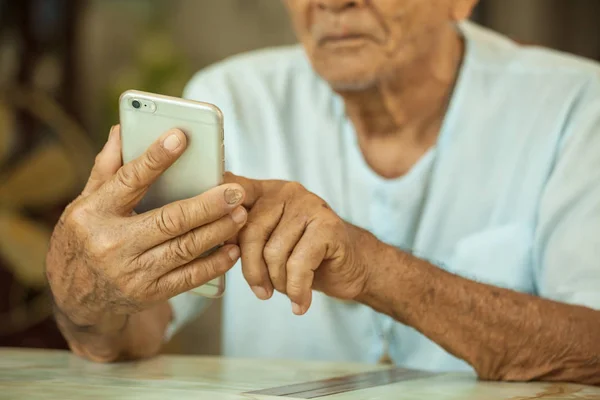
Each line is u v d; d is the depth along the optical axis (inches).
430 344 76.8
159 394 46.6
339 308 78.9
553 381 56.7
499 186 76.6
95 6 161.8
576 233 68.6
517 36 167.6
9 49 143.3
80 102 154.3
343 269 52.9
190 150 48.9
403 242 79.0
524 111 76.7
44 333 125.8
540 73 77.7
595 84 75.7
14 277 122.2
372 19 67.1
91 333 60.0
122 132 50.3
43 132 130.2
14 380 51.9
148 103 49.3
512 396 48.6
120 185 49.2
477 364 56.4
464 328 55.8
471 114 77.0
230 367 59.7
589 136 72.7
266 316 81.4
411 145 78.0
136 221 49.1
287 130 83.4
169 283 50.4
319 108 82.5
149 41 158.2
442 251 78.0
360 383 52.9
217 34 174.6
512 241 75.5
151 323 66.1
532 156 75.6
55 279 55.4
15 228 118.4
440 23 72.2
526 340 56.0
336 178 80.9
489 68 78.4
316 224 51.7
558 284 67.7
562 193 71.2
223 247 51.0
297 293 51.3
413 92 74.6
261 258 52.0
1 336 123.7
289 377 54.6
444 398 47.2
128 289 50.5
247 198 52.8
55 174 122.6
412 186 77.7
